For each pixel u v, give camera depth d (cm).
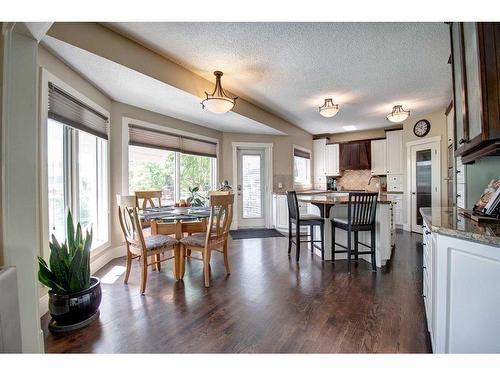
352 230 304
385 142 596
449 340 128
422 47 258
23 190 141
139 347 162
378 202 321
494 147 141
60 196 255
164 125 417
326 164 690
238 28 229
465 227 131
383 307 213
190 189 420
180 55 276
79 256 188
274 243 444
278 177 602
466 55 164
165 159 433
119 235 352
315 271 302
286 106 459
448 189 463
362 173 664
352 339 169
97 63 239
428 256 173
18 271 139
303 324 188
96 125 300
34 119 146
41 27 140
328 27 225
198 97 327
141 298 230
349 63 293
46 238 215
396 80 342
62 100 238
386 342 166
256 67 304
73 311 181
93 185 320
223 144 555
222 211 278
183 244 273
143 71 260
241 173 584
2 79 132
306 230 493
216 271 303
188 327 184
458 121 193
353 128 640
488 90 131
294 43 252
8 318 108
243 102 422
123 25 226
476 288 116
